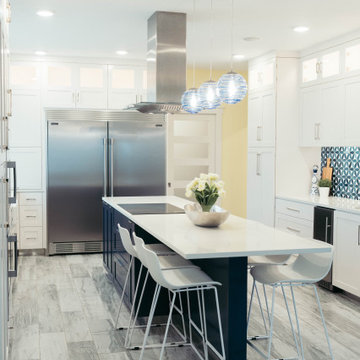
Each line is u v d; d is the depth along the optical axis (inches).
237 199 321.1
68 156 267.6
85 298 189.8
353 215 186.5
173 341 148.2
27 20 194.5
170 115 306.8
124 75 289.4
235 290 124.0
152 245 159.5
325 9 175.2
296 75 247.1
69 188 268.2
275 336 150.9
